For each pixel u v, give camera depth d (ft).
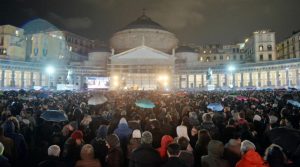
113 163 27.17
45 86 329.93
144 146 25.23
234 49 491.72
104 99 64.23
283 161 23.65
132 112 56.75
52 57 391.45
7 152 29.43
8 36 342.03
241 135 35.50
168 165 22.47
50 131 40.68
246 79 363.97
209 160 25.50
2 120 43.91
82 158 25.40
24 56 368.89
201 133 31.30
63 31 423.23
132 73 387.34
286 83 315.17
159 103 78.13
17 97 101.30
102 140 31.12
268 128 38.52
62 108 63.77
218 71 379.35
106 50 435.94
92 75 397.80
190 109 58.65
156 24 477.77
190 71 395.14
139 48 386.32
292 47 371.97
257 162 22.39
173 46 471.62
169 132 41.52
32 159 30.99
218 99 101.81
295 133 27.32
